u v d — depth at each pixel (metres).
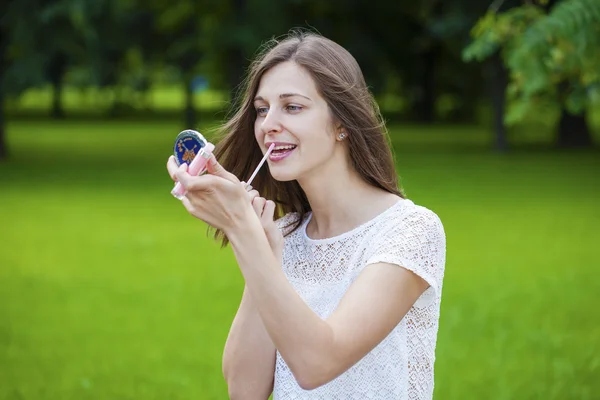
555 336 7.64
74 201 16.11
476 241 12.04
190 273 10.30
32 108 57.50
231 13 29.80
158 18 34.81
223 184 2.16
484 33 7.95
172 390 6.45
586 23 7.02
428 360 2.59
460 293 9.19
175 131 38.19
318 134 2.54
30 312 8.63
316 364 2.19
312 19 32.12
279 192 2.88
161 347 7.52
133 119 47.31
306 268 2.67
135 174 20.75
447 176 19.58
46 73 21.53
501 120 25.52
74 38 21.38
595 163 22.42
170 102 70.12
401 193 2.70
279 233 2.44
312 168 2.59
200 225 13.61
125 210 15.06
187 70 35.97
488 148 27.05
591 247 11.65
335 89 2.54
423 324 2.55
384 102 44.81
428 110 38.94
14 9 20.84
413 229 2.49
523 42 7.15
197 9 32.91
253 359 2.78
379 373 2.52
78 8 20.56
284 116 2.54
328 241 2.63
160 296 9.23
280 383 2.71
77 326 8.16
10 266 10.69
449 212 14.50
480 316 8.27
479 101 38.38
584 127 27.12
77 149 28.20
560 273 10.11
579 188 17.50
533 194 16.62
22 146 29.23
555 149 26.47
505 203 15.49
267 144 2.57
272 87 2.55
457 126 37.94
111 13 25.69
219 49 29.62
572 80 7.64
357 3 31.80
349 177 2.64
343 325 2.29
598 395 6.20
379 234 2.53
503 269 10.32
